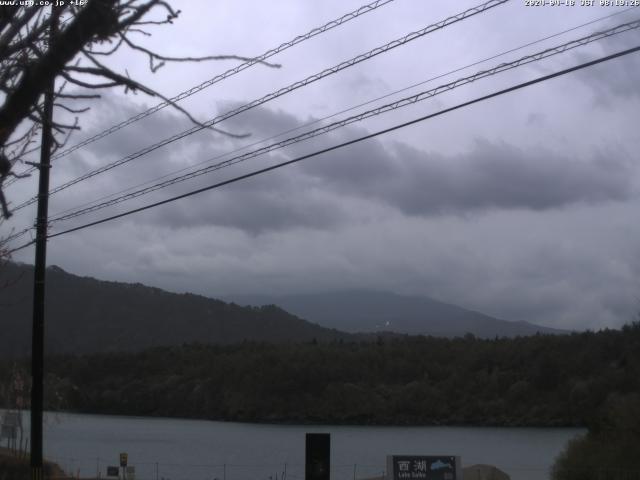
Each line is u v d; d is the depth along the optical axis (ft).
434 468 71.05
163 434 260.21
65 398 251.60
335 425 284.41
